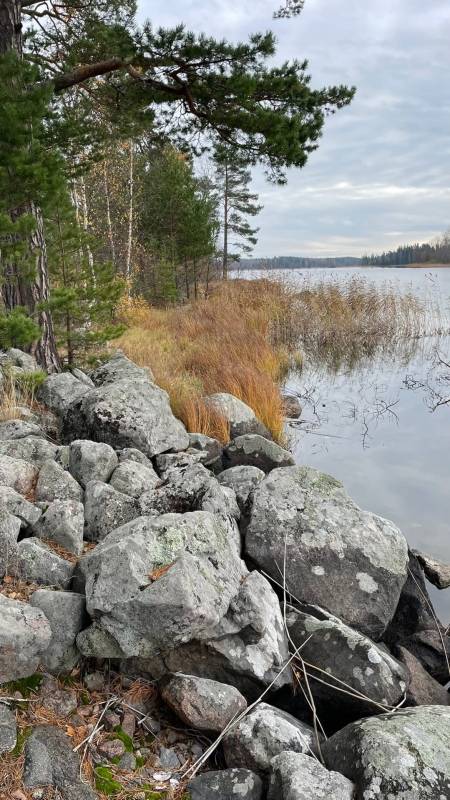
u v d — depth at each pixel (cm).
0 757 215
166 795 225
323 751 246
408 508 600
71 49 863
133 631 257
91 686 265
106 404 541
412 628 400
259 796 224
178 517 314
